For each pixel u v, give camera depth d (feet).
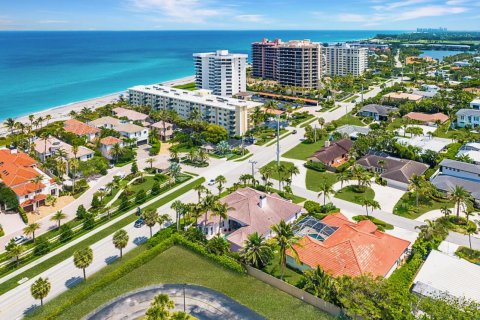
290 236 255.70
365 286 226.17
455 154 511.40
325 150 522.88
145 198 411.13
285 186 417.90
